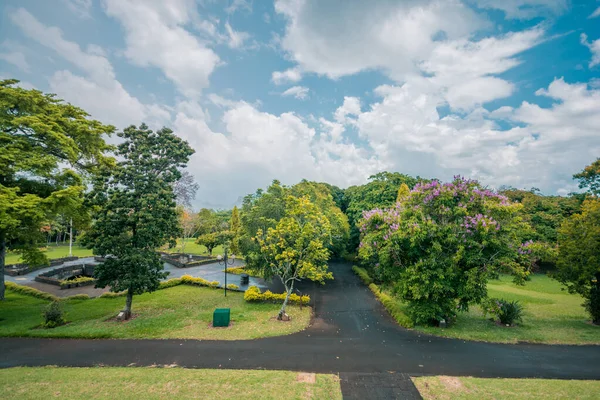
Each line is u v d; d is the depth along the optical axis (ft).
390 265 56.29
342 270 114.73
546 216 117.50
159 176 60.75
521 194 139.33
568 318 58.29
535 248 48.34
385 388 30.66
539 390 29.55
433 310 50.65
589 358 38.81
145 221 53.36
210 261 125.49
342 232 111.55
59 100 61.72
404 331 49.80
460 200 51.24
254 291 70.08
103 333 46.60
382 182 128.57
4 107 50.60
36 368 34.91
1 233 51.16
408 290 52.42
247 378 31.99
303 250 57.88
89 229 60.59
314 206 60.59
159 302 69.62
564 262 54.95
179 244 201.26
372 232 57.88
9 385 30.12
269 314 58.90
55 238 203.31
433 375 33.96
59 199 50.55
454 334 47.85
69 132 58.90
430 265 50.08
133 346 42.50
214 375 32.65
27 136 55.21
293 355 39.58
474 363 37.29
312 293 79.46
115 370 34.09
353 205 137.80
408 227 49.85
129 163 55.83
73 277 95.09
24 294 74.90
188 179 127.34
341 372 34.53
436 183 53.16
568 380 32.19
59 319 52.03
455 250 50.75
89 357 38.83
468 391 29.73
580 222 55.06
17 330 48.42
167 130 64.28
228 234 131.13
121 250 54.24
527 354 40.09
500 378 33.22
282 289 83.56
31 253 58.44
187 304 67.87
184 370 34.19
